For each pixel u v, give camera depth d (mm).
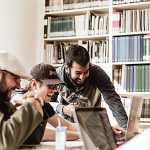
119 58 3768
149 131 1158
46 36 4207
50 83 1987
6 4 3900
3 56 1453
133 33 3732
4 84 1446
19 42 4035
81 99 2754
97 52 3904
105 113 1530
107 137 1438
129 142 1073
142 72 3660
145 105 3584
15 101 1546
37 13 4246
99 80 2676
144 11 3723
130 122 1965
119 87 3771
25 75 1479
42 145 1711
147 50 3648
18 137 1237
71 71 2486
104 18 3900
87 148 1204
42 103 1356
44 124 1742
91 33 3953
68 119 2490
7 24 3908
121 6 3820
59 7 4152
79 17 4035
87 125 1279
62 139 1356
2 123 1235
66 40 4230
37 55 4223
